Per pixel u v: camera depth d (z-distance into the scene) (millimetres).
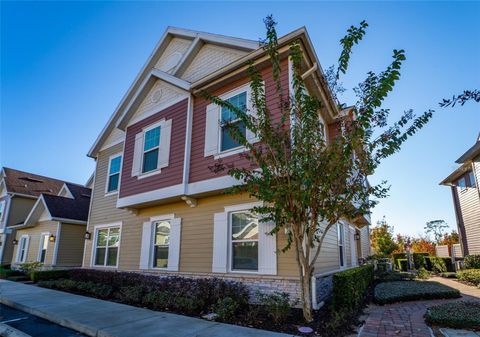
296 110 5887
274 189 5438
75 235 16406
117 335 5035
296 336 4820
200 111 9336
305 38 7375
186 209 9305
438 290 8711
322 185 5320
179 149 9266
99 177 14227
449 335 4898
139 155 10547
